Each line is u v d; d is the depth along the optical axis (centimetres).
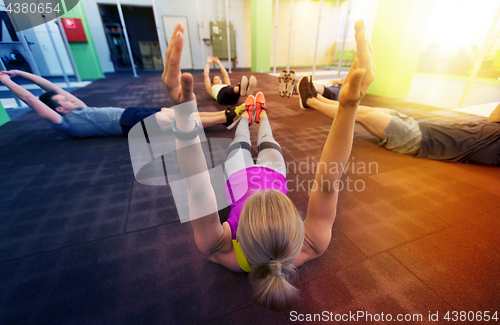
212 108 341
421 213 130
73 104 219
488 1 642
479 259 101
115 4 865
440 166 183
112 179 161
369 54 42
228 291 89
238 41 1068
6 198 140
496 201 140
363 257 103
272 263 52
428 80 620
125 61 1089
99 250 106
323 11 1136
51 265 98
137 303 84
